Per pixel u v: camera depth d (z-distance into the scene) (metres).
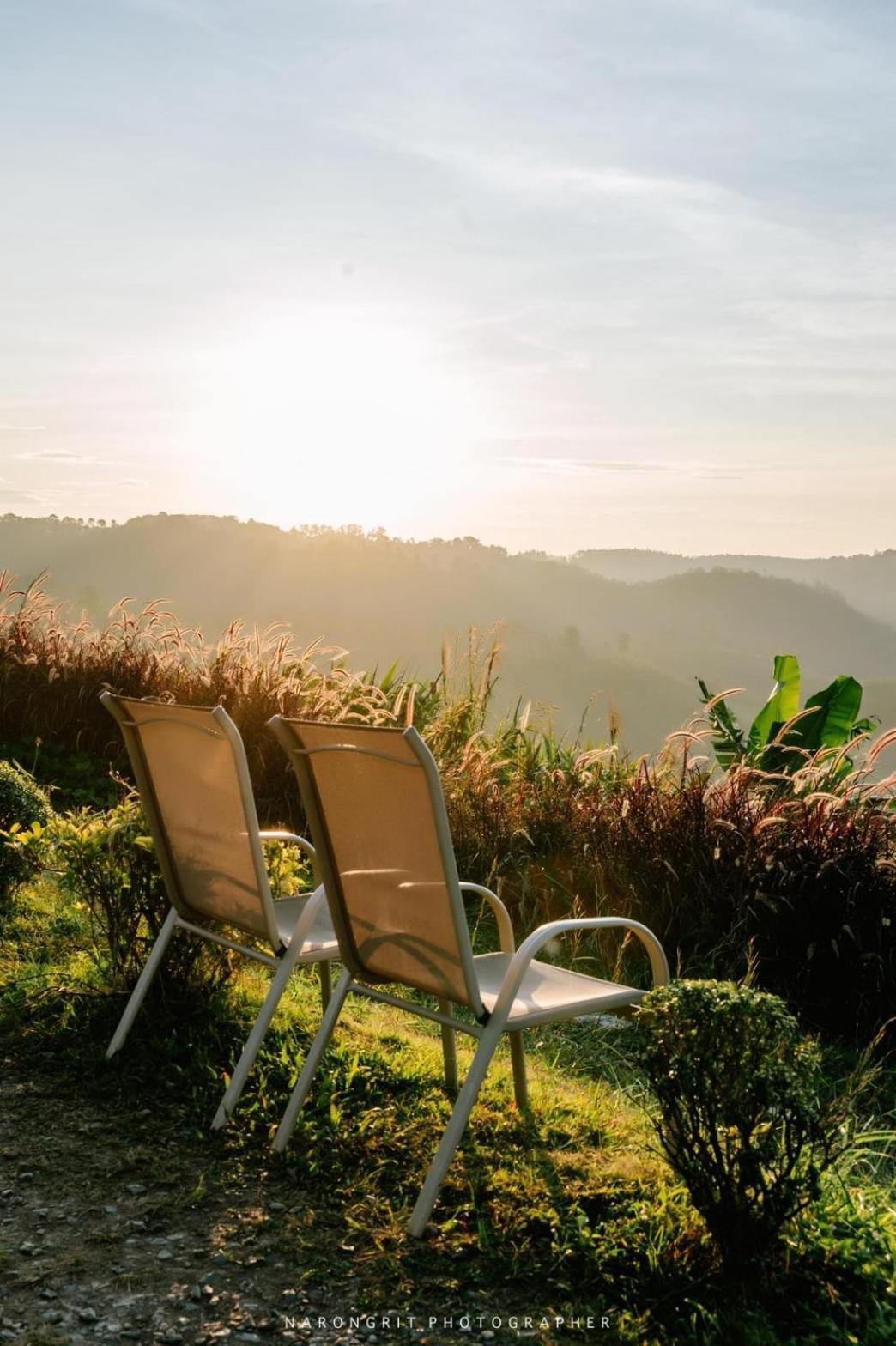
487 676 9.13
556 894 6.31
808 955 5.36
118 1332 2.17
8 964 4.42
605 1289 2.36
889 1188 2.92
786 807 6.09
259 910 3.26
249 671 8.81
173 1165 2.88
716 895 5.74
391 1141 3.01
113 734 8.98
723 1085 2.40
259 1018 3.21
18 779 5.55
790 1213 2.44
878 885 5.45
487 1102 3.38
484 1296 2.33
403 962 2.82
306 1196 2.74
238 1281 2.36
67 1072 3.42
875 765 5.92
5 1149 2.93
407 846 2.68
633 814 6.32
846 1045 5.16
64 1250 2.46
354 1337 2.17
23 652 9.34
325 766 2.83
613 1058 4.45
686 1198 2.67
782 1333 2.21
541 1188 2.75
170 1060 3.51
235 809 3.23
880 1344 2.15
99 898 4.03
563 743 8.70
